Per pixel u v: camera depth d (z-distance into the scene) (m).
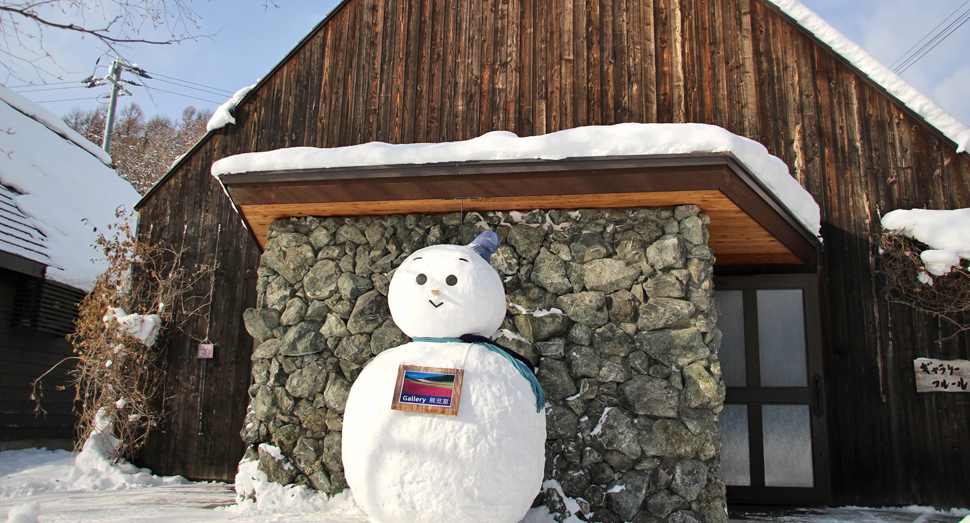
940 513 5.04
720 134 3.83
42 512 4.25
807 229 5.11
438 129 6.55
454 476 2.79
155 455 6.64
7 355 8.20
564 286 4.39
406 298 3.30
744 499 5.30
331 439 4.44
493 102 6.50
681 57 6.31
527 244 4.52
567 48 6.49
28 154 10.38
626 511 3.96
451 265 3.32
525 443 2.95
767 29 6.27
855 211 5.82
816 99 6.07
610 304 4.32
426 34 6.82
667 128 3.94
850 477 5.39
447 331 3.27
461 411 2.90
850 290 5.71
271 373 4.67
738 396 5.47
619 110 6.27
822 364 5.46
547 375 4.26
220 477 6.47
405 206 4.58
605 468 4.07
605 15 6.50
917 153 5.79
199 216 7.18
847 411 5.52
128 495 5.39
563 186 4.14
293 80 7.06
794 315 5.55
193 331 6.88
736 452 5.39
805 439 5.32
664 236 4.33
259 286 4.88
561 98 6.38
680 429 4.04
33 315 8.26
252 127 7.12
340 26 7.05
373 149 4.29
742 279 5.66
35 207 9.37
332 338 4.65
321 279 4.77
